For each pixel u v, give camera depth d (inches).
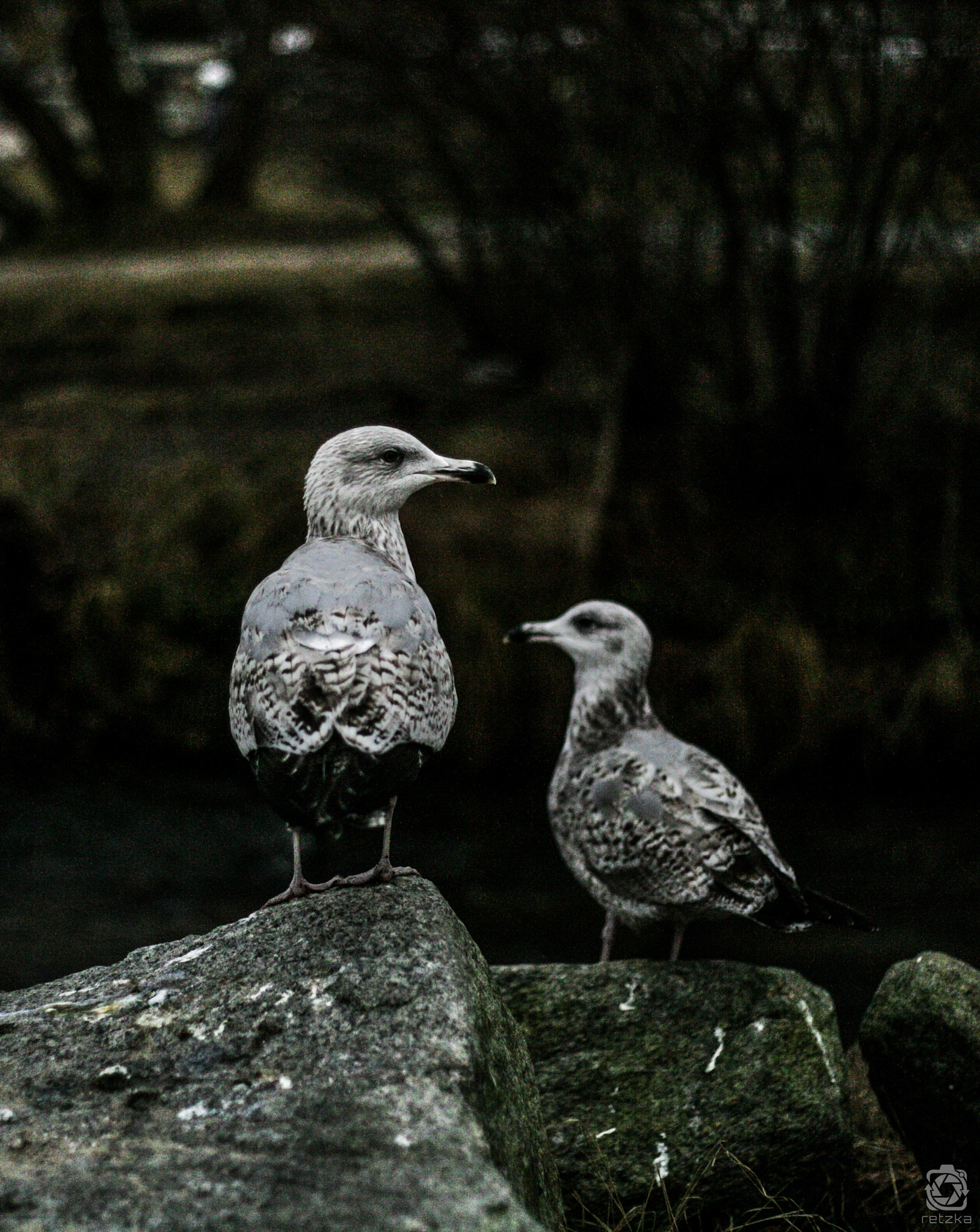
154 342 893.2
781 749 563.5
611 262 630.5
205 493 636.1
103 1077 177.2
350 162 719.7
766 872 271.9
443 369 818.2
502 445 681.6
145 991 195.9
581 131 605.6
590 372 721.0
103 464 678.5
